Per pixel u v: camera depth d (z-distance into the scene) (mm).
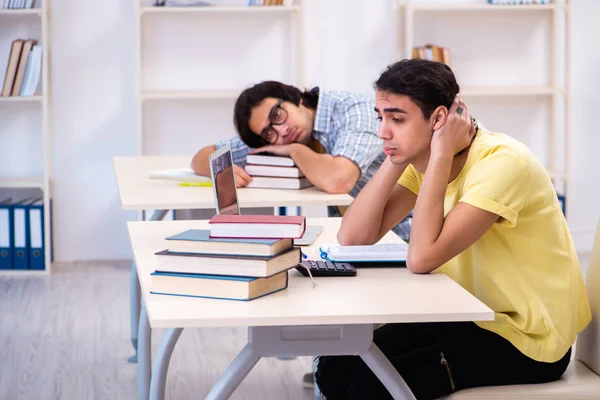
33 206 5535
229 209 2732
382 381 1988
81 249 5918
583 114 6016
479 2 5863
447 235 2133
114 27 5723
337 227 2900
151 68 5773
